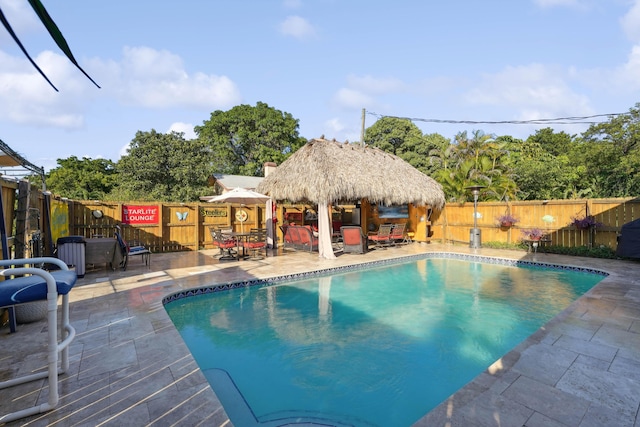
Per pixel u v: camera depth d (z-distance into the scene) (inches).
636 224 399.2
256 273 357.7
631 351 166.1
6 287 117.0
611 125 1140.5
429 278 380.5
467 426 110.7
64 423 114.4
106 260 354.0
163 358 160.1
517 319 253.0
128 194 961.5
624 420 114.7
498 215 561.9
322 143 523.2
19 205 225.0
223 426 113.3
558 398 126.8
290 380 169.8
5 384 134.1
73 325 201.9
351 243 500.1
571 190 959.0
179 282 313.7
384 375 174.6
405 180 554.6
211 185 1226.0
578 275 384.2
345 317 257.4
